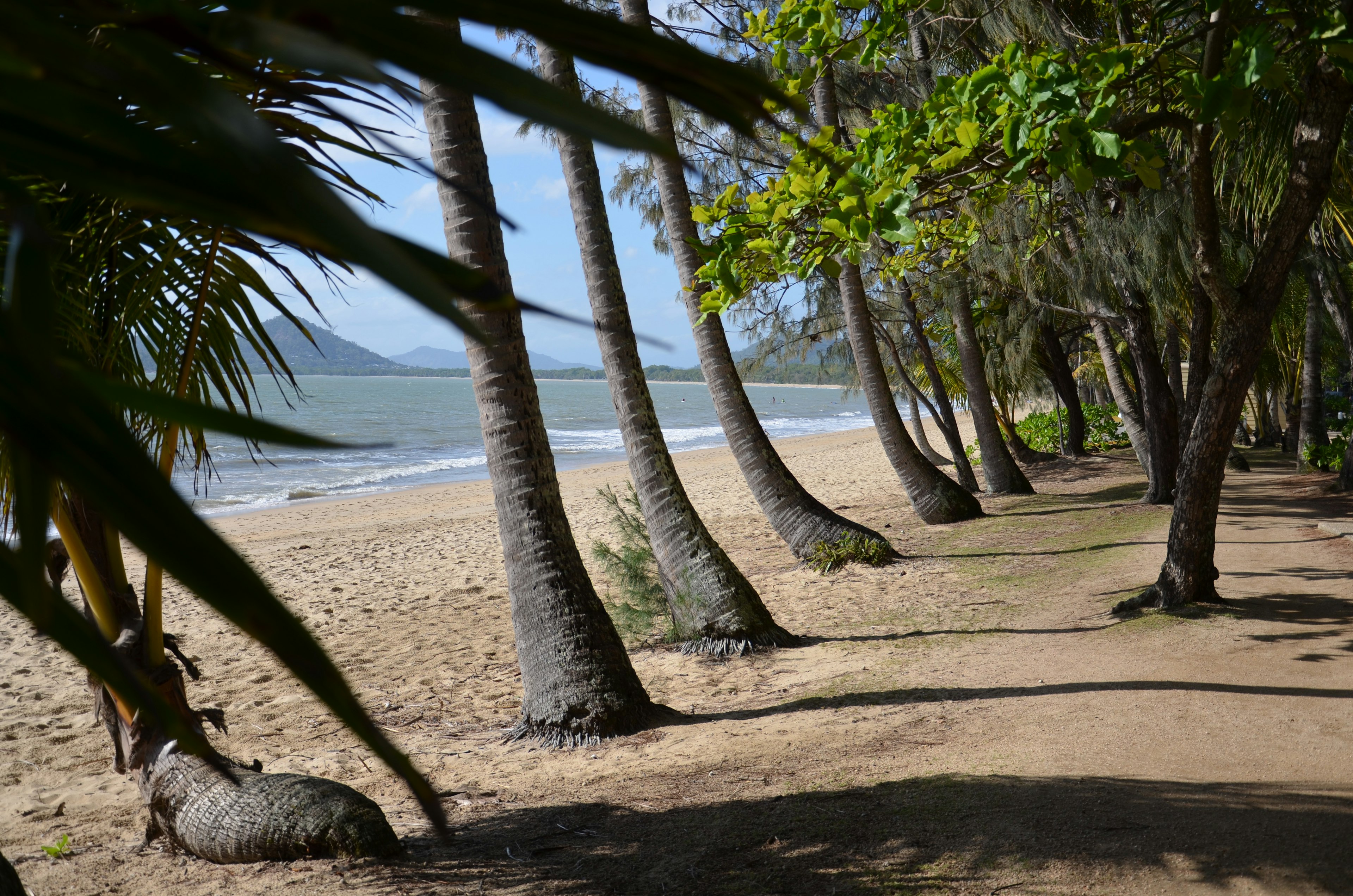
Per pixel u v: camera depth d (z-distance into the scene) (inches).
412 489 1243.2
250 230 12.6
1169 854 131.0
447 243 233.0
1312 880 120.6
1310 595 282.0
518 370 242.8
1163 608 282.0
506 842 168.4
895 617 336.5
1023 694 220.2
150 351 142.9
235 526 883.4
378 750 14.2
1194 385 381.4
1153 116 225.9
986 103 205.8
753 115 17.6
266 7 14.2
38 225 12.8
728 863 146.3
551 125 15.3
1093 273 451.8
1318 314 628.1
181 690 172.9
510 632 402.0
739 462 458.3
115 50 12.9
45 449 12.8
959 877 131.6
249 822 164.9
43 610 12.7
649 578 350.0
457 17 15.8
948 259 380.2
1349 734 174.4
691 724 237.6
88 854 181.5
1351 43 182.2
